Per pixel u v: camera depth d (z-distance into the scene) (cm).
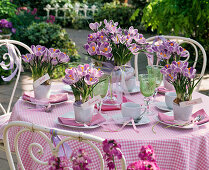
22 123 131
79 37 971
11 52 255
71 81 164
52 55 199
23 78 576
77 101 173
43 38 666
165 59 216
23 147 182
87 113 171
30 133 181
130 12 1123
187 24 587
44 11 1230
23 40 683
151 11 594
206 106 210
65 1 1250
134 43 194
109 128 170
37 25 693
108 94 213
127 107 173
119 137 158
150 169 99
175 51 209
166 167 159
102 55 200
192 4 566
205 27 617
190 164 161
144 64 686
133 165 102
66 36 689
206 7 547
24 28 720
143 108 203
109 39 200
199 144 163
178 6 569
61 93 226
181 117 174
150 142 154
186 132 166
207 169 164
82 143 158
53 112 196
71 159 115
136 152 154
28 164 183
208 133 166
